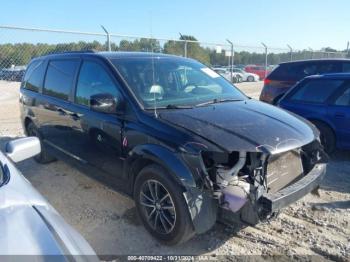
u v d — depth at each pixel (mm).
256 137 3211
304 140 3438
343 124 5902
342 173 5555
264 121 3604
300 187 3336
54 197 4727
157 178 3387
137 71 4219
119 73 4086
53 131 5297
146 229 3691
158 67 4445
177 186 3207
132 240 3625
